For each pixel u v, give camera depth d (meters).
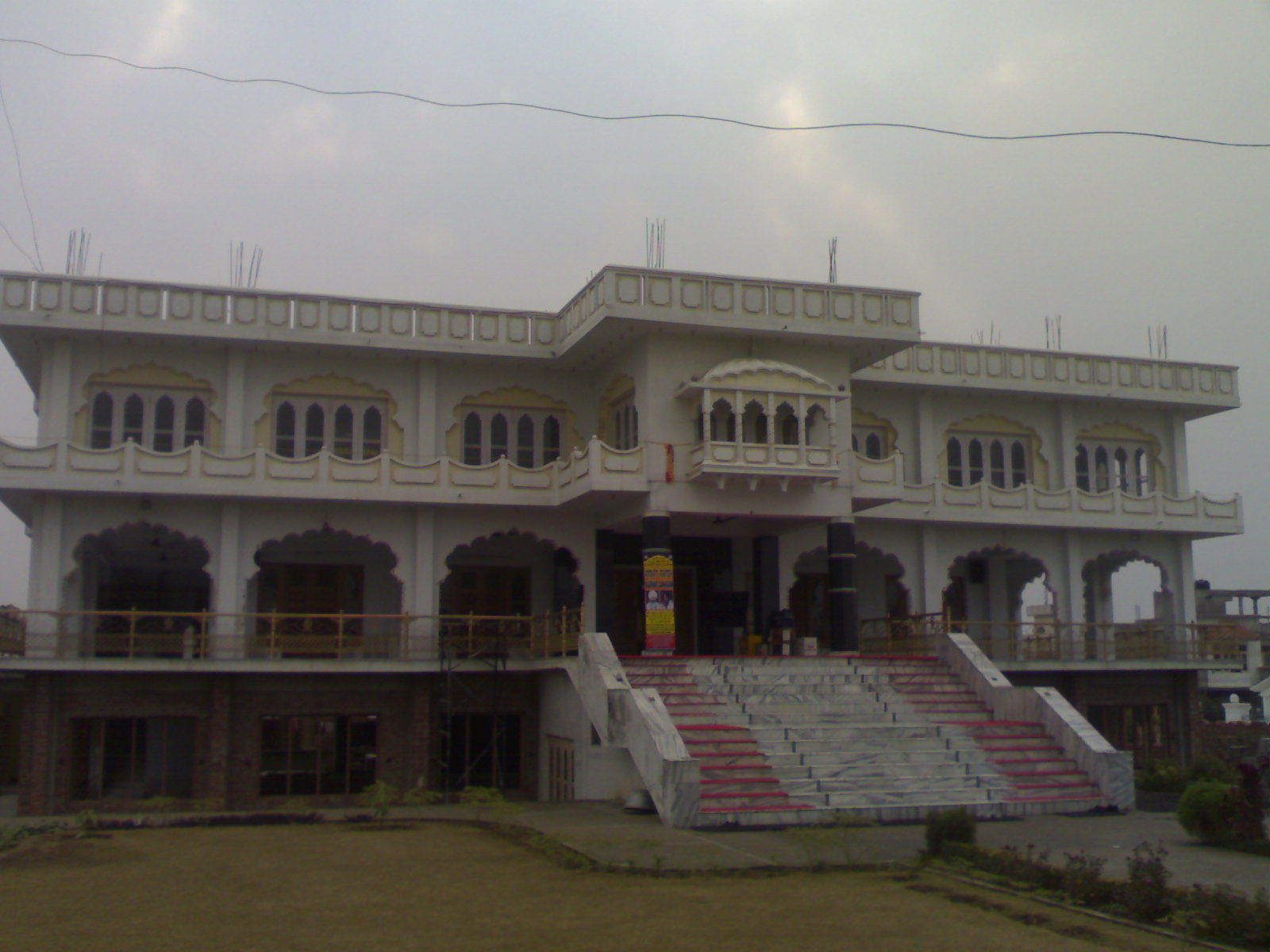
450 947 8.99
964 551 28.97
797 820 16.30
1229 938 9.36
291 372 25.17
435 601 24.38
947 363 28.88
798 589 29.64
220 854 13.44
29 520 26.73
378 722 23.78
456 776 24.03
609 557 25.50
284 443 25.09
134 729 22.75
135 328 23.47
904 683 21.78
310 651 22.69
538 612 26.66
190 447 23.06
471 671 23.38
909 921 10.02
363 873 12.23
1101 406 30.91
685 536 26.95
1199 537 30.88
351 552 26.08
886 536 28.50
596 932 9.53
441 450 25.67
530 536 26.84
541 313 25.89
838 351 24.69
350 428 25.53
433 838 15.02
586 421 26.55
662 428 23.00
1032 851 13.72
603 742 18.97
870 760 18.34
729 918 10.10
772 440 22.84
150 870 12.34
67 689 22.22
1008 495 28.48
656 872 12.29
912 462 29.03
